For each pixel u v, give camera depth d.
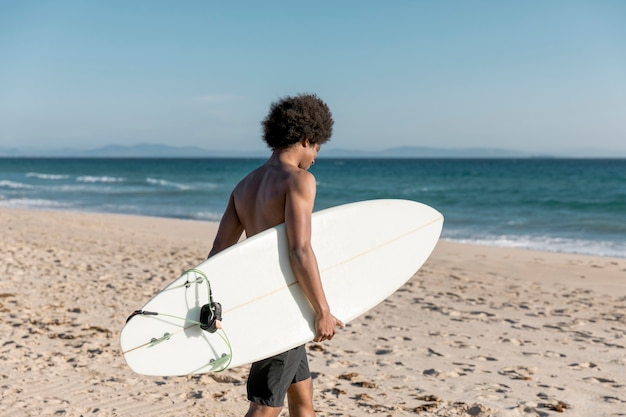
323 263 2.48
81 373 4.45
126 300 7.04
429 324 6.52
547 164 128.00
